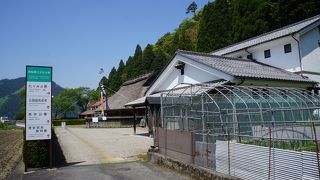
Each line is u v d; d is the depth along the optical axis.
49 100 10.94
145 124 34.09
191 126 10.27
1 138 26.55
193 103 10.40
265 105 12.40
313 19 20.03
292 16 27.89
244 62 19.30
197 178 8.45
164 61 54.75
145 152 14.20
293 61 18.66
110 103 43.28
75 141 20.53
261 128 11.36
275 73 17.02
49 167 11.00
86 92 78.31
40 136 10.75
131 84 43.38
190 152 9.34
